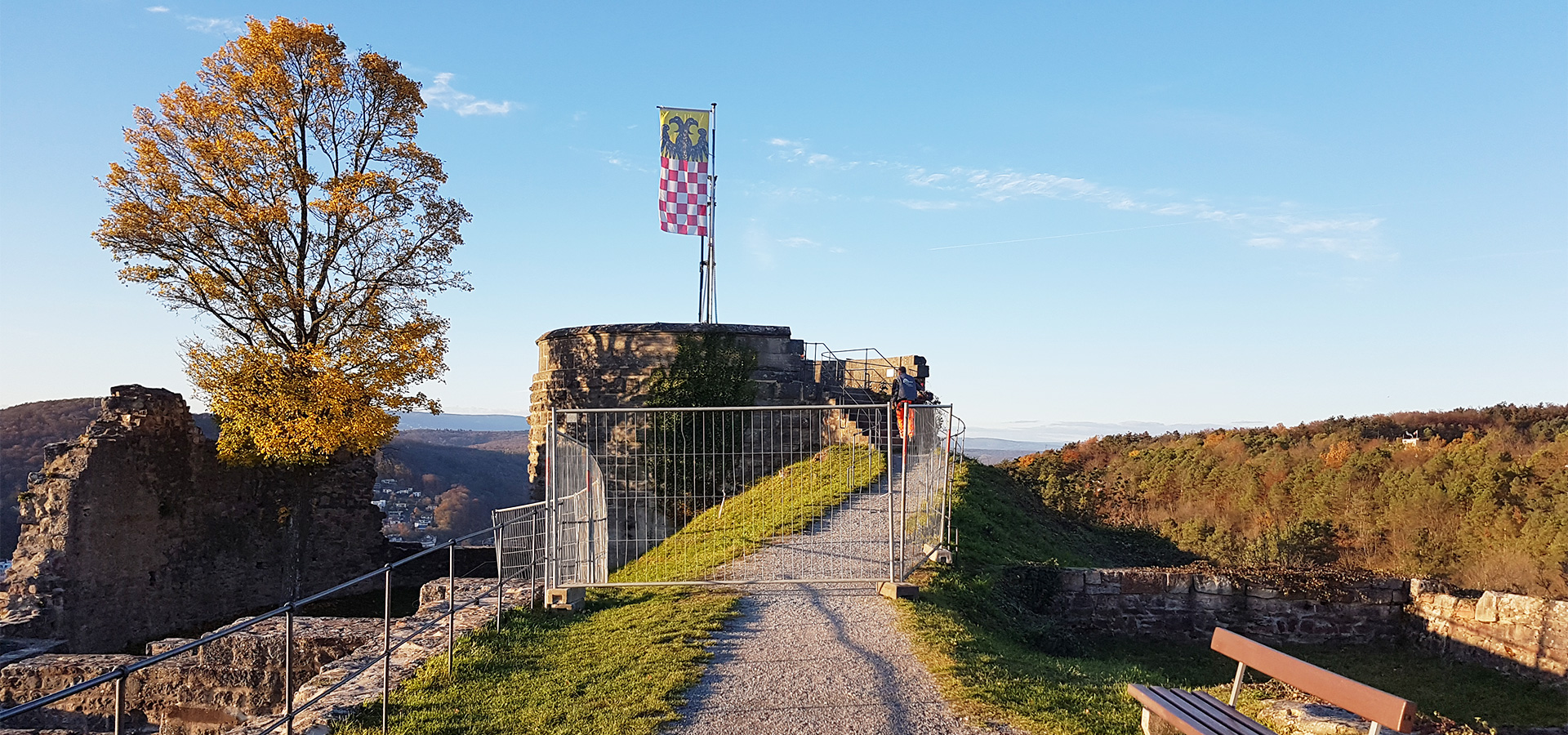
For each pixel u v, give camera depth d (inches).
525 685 303.1
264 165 847.1
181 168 832.3
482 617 395.2
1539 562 836.6
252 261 861.8
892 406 426.0
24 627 675.4
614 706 275.6
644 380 966.4
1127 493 1482.5
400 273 927.7
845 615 384.5
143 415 808.3
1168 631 557.6
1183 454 1625.2
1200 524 1165.1
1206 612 558.6
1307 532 1059.3
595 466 466.0
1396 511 1082.7
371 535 1026.1
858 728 254.8
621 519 906.7
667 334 965.2
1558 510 895.1
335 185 861.8
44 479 743.7
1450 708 450.3
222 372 812.0
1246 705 278.5
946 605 423.8
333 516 999.0
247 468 936.9
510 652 345.1
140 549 802.8
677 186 1085.8
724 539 577.3
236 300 847.1
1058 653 454.6
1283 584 555.5
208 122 839.1
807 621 374.0
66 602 720.3
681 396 922.1
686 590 434.9
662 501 897.5
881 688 289.4
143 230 801.6
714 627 362.9
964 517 638.5
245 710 446.9
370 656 345.4
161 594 825.5
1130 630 557.0
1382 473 1195.9
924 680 298.7
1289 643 550.6
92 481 751.7
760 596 421.4
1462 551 951.0
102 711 467.8
